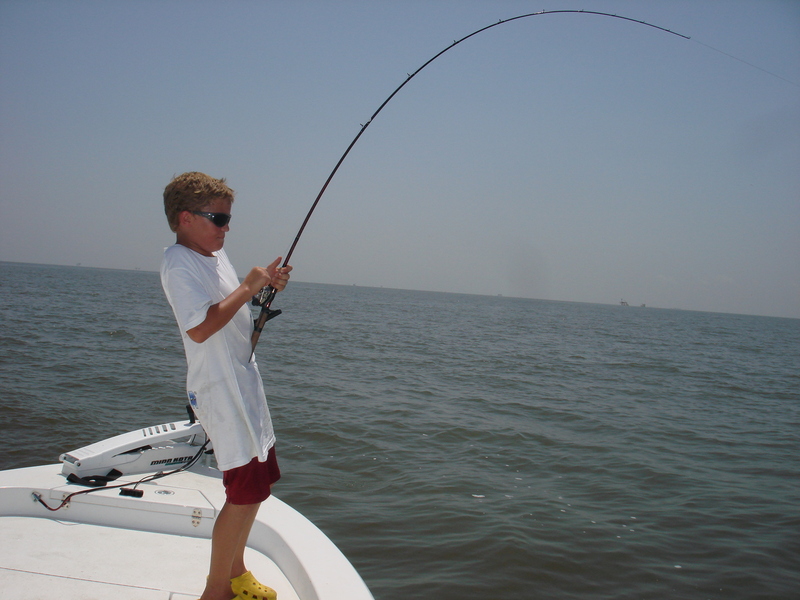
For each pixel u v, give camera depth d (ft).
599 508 18.34
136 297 141.59
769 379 57.21
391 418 29.60
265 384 36.91
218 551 5.96
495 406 34.60
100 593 6.16
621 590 13.42
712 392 45.91
